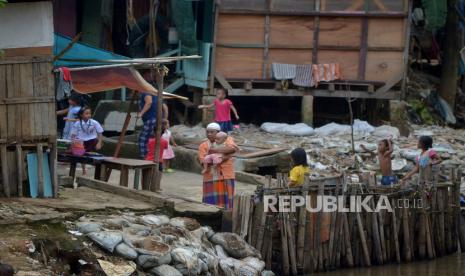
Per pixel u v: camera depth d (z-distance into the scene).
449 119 45.62
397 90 41.19
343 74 40.88
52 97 22.66
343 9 40.50
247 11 40.19
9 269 16.16
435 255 27.88
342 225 25.47
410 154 35.19
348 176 29.36
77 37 22.73
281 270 24.31
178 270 20.42
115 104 39.69
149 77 36.44
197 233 22.80
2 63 22.17
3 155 22.33
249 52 40.62
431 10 39.97
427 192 27.41
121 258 19.97
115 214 22.42
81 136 29.34
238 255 22.95
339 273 25.05
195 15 41.38
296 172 24.66
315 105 44.78
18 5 23.08
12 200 22.03
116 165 26.44
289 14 40.47
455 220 28.64
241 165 32.94
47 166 23.09
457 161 35.91
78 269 19.05
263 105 45.00
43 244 19.05
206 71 40.47
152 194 24.61
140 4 42.38
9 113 22.38
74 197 23.75
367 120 43.44
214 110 39.44
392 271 25.59
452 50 45.97
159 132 26.52
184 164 34.22
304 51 40.78
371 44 40.78
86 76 26.56
